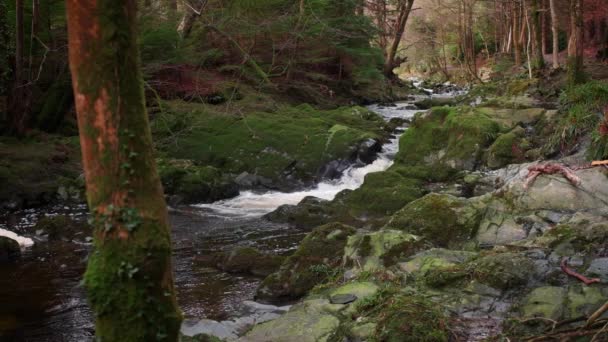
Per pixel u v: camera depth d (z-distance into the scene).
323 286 6.26
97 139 2.71
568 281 5.21
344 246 7.20
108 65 2.69
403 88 30.53
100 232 2.74
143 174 2.77
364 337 4.76
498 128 12.77
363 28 22.27
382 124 17.19
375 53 24.62
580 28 14.10
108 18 2.68
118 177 2.72
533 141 12.05
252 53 17.62
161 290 2.79
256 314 6.41
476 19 44.50
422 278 5.70
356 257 6.62
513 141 11.89
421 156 13.00
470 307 5.07
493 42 46.00
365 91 25.05
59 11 16.31
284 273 7.05
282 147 14.34
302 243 7.42
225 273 8.02
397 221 7.51
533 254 5.64
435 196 7.71
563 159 9.77
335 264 6.96
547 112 13.00
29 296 7.20
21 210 11.91
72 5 2.68
